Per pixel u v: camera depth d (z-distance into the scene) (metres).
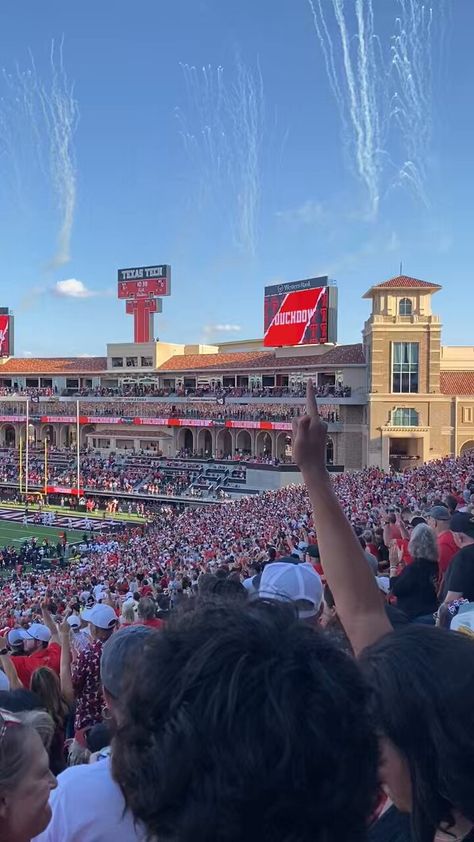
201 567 30.94
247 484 85.12
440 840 2.72
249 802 2.03
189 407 101.38
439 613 7.93
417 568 9.51
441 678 2.65
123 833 3.45
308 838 2.11
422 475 50.88
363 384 83.75
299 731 2.07
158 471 95.00
